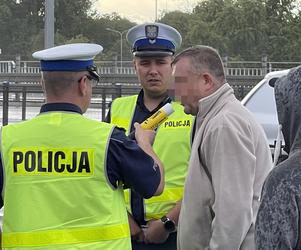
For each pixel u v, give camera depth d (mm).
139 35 3703
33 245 2627
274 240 1932
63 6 67125
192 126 3578
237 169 2881
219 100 3080
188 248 3059
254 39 48781
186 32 53906
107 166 2666
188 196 3045
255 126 3037
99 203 2646
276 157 3234
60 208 2641
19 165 2691
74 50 2725
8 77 27125
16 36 63188
